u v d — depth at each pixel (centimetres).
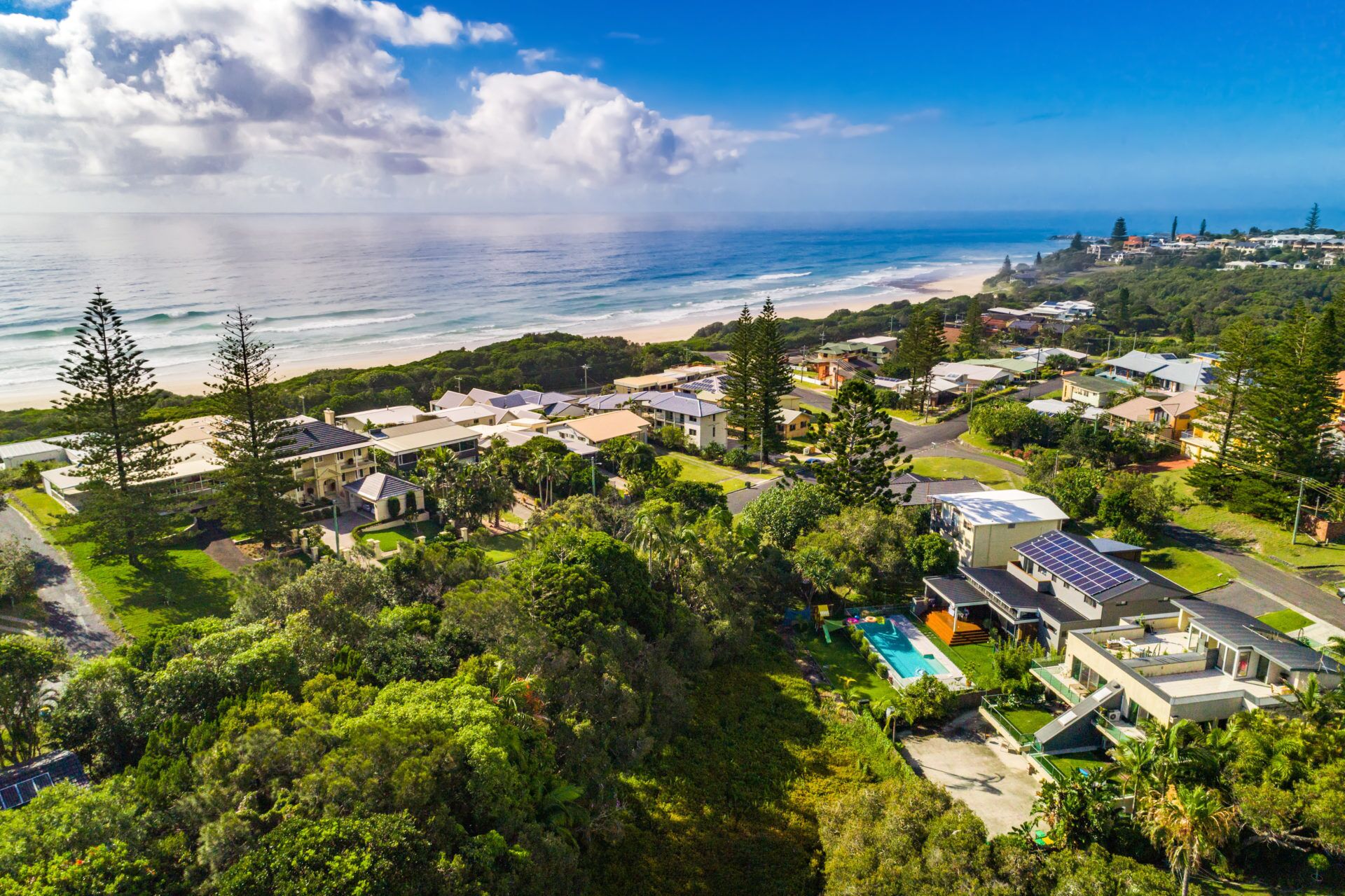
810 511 5309
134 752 2369
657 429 8731
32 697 2544
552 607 3309
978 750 3400
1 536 4772
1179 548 5194
